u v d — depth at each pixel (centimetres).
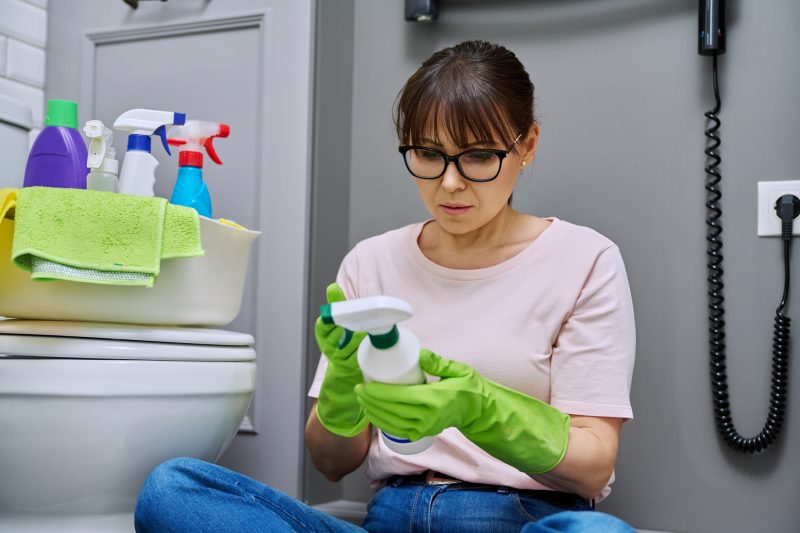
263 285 177
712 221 160
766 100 159
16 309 128
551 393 121
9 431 123
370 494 181
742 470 157
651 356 164
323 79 179
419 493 121
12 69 193
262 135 179
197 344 133
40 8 200
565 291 123
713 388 158
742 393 158
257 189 179
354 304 81
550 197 172
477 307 125
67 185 140
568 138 171
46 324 127
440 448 124
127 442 125
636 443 164
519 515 114
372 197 186
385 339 87
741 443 154
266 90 179
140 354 125
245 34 183
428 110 112
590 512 89
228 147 183
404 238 136
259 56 181
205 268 135
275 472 173
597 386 117
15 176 159
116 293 128
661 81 166
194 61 188
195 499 104
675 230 164
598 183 169
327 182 180
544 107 173
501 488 119
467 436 101
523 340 122
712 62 162
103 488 127
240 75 183
